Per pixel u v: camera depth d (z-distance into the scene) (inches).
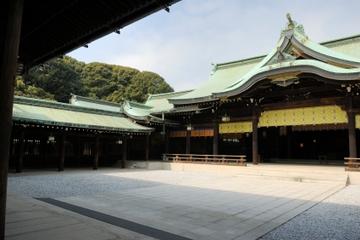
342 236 237.1
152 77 2549.2
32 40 358.6
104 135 1020.5
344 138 1093.1
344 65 684.1
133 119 1100.5
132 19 285.3
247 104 874.1
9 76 158.7
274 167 778.8
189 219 284.7
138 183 572.1
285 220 286.7
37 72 1905.8
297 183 585.9
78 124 812.6
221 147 1126.4
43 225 238.7
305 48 725.9
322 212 327.9
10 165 818.8
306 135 1162.6
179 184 561.6
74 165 983.6
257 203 372.2
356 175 603.2
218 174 782.5
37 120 712.4
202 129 1005.8
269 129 1158.3
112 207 336.8
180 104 959.6
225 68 1225.4
